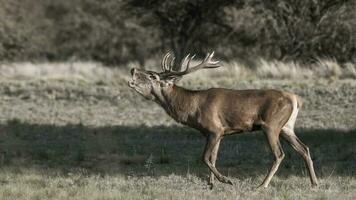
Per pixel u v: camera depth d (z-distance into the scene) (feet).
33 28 496.64
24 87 309.01
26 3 572.51
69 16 547.90
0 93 303.07
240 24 373.40
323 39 350.84
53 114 260.01
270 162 171.01
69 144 198.39
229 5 375.25
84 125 234.79
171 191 131.75
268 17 357.20
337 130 212.02
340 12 349.82
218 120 135.74
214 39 395.75
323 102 257.14
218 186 137.49
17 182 143.23
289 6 354.33
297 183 140.36
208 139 136.05
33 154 183.93
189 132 216.33
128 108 270.46
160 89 139.64
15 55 477.77
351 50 348.79
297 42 354.74
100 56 517.55
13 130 223.30
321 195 127.85
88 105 278.26
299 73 307.17
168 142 200.44
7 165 168.14
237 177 152.66
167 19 388.78
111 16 519.60
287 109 134.00
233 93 135.95
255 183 141.59
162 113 258.98
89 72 359.66
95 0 529.45
